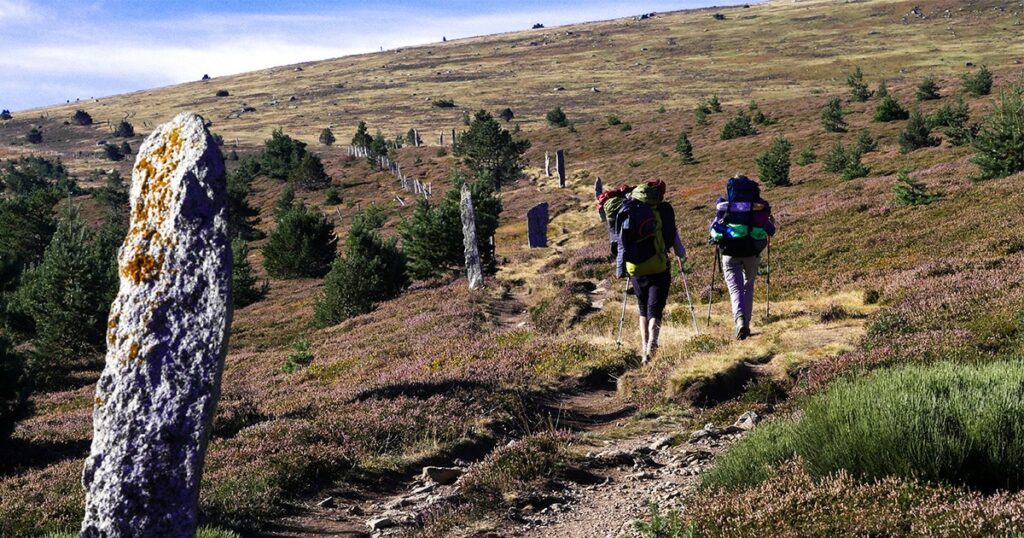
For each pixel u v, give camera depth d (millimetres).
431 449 10156
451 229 35094
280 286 48156
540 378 13406
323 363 20047
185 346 3502
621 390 12234
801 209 31234
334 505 8477
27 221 58344
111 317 3615
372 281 31750
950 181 29156
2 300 32406
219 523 7570
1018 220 19000
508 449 9094
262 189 102250
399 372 15844
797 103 96062
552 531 6707
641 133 96562
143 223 3719
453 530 6965
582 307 19719
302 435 10516
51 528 8023
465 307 25250
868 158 53094
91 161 192250
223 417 12531
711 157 71938
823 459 5730
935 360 9570
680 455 8547
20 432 14789
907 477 5152
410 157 106500
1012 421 5461
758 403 10172
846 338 11930
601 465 8680
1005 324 10523
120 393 3484
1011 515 4344
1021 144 26812
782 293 17375
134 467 3395
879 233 22000
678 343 13258
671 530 5570
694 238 29891
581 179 77312
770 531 4832
